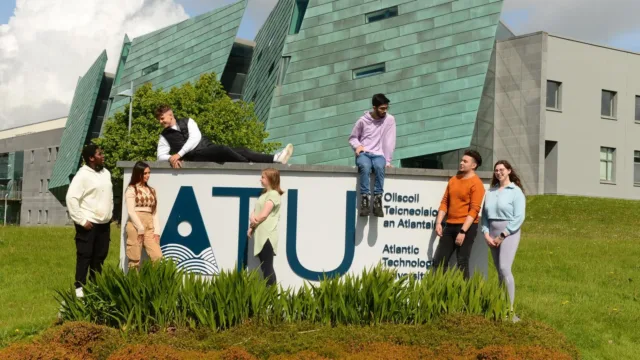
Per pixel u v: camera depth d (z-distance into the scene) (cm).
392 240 905
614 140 4466
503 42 4312
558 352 666
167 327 729
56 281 1263
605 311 1035
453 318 734
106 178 912
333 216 900
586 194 4341
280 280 894
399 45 3694
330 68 3909
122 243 902
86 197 889
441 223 891
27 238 1962
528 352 653
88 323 698
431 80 3538
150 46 6269
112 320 744
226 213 903
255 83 5006
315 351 652
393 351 655
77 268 891
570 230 2873
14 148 9156
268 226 830
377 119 900
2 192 9081
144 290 728
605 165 4459
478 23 3488
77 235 893
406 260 905
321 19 4034
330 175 902
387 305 752
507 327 728
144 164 884
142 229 853
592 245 1883
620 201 3553
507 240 867
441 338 693
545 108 4175
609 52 4450
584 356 795
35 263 1507
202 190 907
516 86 4253
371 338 693
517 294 1161
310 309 752
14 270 1414
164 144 928
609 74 4447
